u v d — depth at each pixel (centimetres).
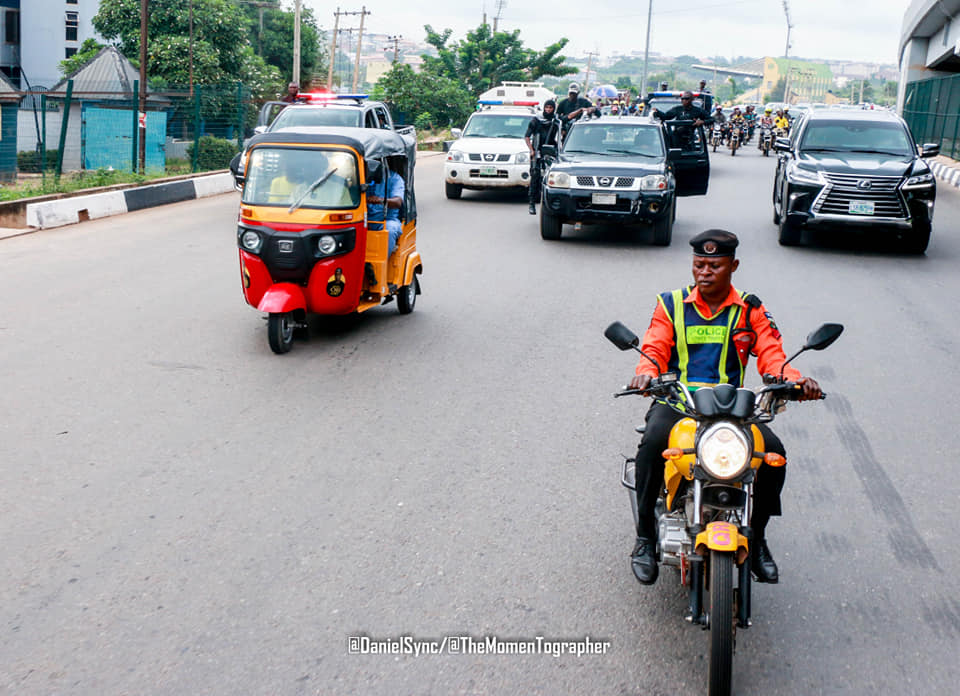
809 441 636
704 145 1731
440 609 419
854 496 549
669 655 390
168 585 432
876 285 1153
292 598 424
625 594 435
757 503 402
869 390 743
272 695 357
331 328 908
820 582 452
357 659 380
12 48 5253
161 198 1806
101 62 3753
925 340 895
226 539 477
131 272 1130
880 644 401
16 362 760
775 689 370
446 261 1266
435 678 370
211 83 3919
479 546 476
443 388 727
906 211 1341
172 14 4112
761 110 5822
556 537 488
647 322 951
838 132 1500
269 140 847
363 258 849
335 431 630
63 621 402
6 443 593
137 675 367
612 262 1292
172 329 875
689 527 372
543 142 1748
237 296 1016
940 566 468
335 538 480
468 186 1969
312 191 823
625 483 442
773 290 1109
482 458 591
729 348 425
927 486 564
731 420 361
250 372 755
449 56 5450
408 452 597
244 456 583
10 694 353
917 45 4278
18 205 1480
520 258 1306
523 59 5584
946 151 3155
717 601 347
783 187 1430
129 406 667
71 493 525
